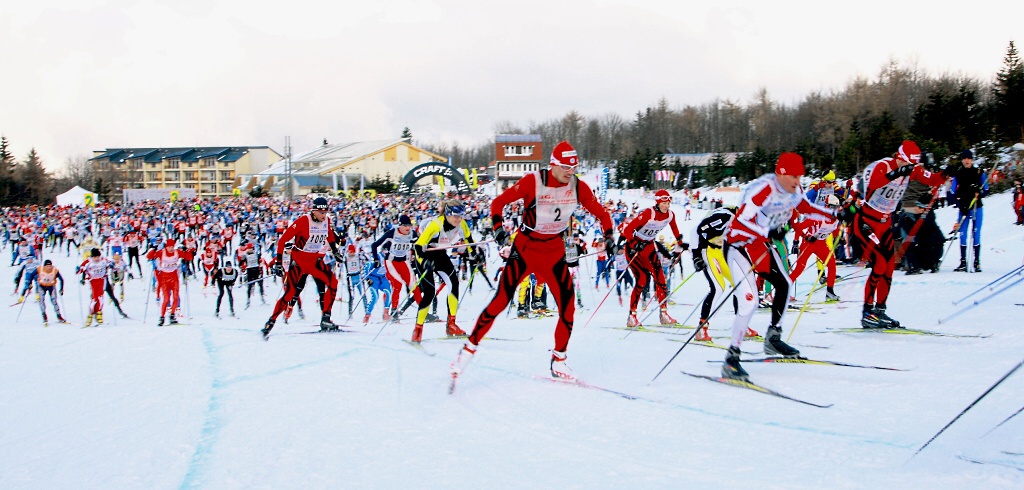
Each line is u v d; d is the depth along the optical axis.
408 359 5.69
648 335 6.90
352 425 3.84
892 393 4.05
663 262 10.82
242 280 17.38
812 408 3.84
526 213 4.51
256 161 98.56
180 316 13.79
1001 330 5.53
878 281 5.94
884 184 5.77
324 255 8.04
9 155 68.44
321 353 6.11
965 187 9.16
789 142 63.66
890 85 51.06
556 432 3.62
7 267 24.67
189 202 47.19
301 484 3.02
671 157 65.12
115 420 4.23
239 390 4.77
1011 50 27.45
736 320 4.57
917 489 2.69
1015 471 2.81
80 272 12.28
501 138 70.06
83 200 53.41
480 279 19.94
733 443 3.33
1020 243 11.65
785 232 5.47
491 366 5.32
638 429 3.60
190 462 3.37
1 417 4.48
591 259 21.58
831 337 5.92
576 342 6.53
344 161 77.94
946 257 11.27
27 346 7.91
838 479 2.83
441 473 3.09
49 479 3.26
